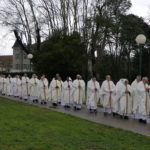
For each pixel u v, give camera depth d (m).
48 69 35.88
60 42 36.06
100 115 17.55
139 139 10.82
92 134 11.46
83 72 40.53
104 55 49.47
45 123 13.66
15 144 9.32
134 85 16.61
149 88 15.55
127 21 47.53
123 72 51.84
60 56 35.03
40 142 9.72
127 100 16.48
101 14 43.22
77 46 36.41
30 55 32.16
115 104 16.98
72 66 35.56
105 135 11.35
